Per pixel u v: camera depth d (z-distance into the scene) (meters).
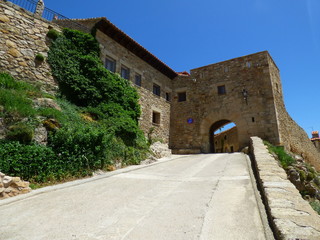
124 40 12.84
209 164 8.28
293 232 2.14
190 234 2.58
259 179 4.59
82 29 11.05
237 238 2.43
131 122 10.34
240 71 15.02
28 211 3.44
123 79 12.09
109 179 5.84
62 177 5.47
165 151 12.30
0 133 5.16
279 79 15.88
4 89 6.64
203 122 15.49
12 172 4.66
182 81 17.33
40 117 6.29
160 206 3.66
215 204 3.62
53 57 9.12
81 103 9.49
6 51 7.88
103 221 3.04
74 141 6.21
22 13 8.70
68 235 2.62
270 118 13.07
